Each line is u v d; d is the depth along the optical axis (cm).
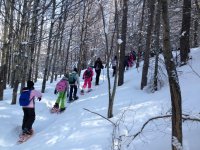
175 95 507
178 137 503
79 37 3050
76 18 2567
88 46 3550
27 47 1436
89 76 1723
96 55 3916
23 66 1462
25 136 938
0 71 1437
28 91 989
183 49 1485
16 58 1361
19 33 1263
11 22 1275
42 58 4606
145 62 1368
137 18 2880
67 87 1311
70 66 3797
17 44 1317
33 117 981
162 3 517
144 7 2188
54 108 1281
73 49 3469
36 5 1174
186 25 1496
